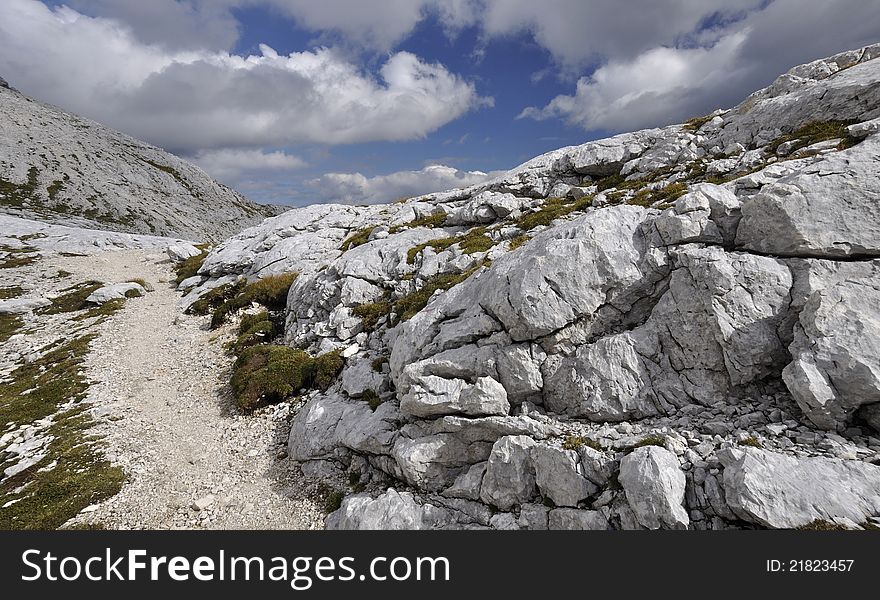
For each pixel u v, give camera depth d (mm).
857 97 18391
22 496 16094
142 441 19391
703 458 10461
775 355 11648
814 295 11195
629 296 14164
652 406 12586
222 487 16641
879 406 9750
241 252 42500
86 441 19188
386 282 25453
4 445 19641
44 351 29703
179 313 35688
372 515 13297
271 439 19219
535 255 15211
